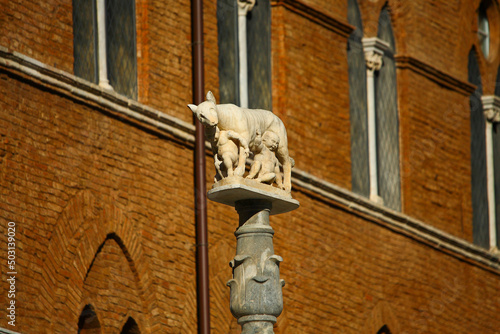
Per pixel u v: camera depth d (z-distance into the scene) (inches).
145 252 1301.7
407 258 1658.5
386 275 1616.6
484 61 1884.8
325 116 1562.5
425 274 1688.0
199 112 823.1
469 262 1776.6
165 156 1336.1
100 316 1253.7
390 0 1720.0
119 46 1321.4
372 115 1663.4
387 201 1674.5
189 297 1342.3
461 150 1803.6
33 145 1184.2
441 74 1771.7
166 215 1328.7
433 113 1758.1
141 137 1311.5
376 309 1590.8
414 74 1731.1
